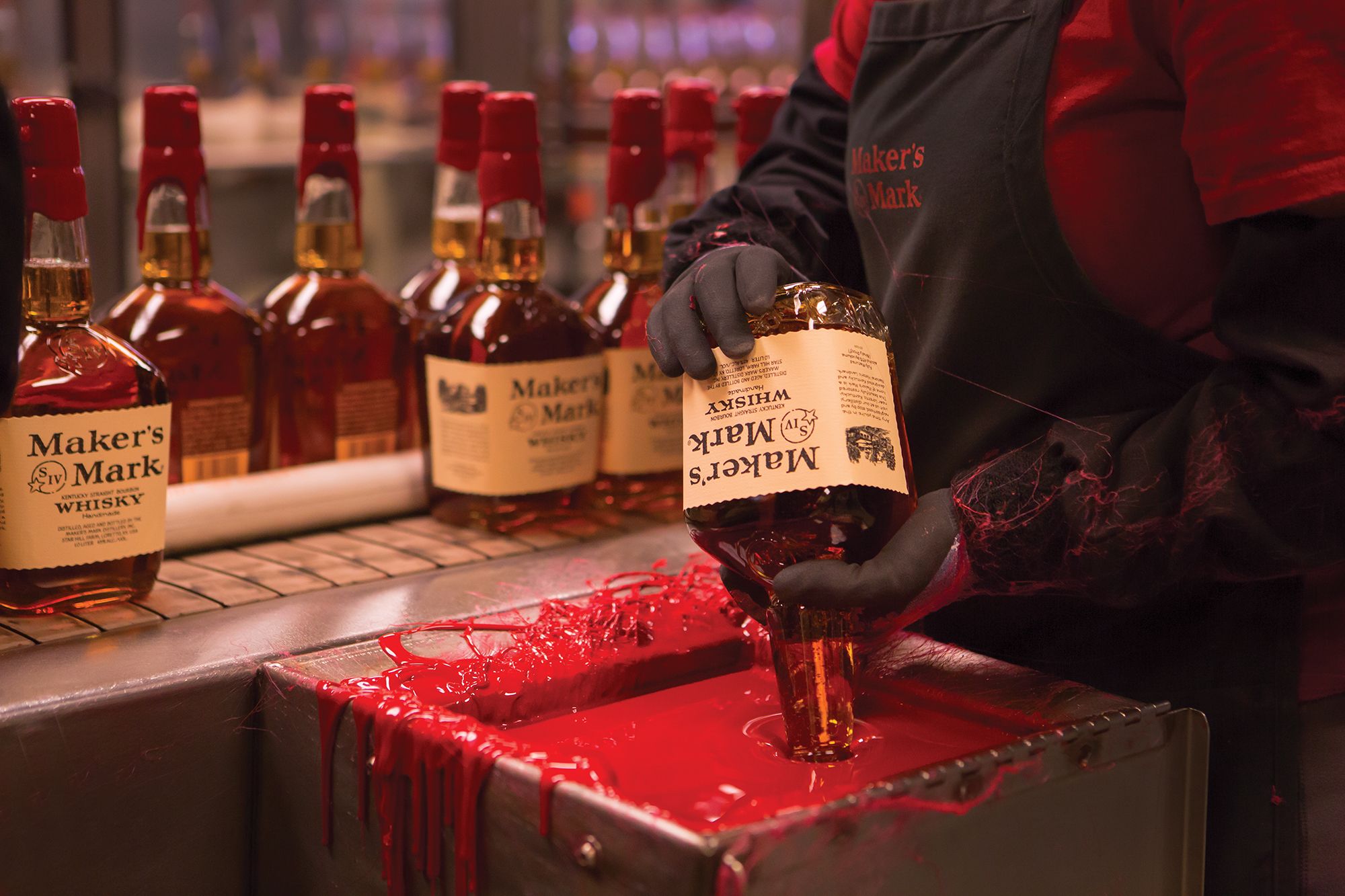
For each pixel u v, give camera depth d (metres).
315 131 1.23
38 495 0.94
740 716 0.89
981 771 0.70
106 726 0.82
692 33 3.43
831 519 0.72
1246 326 0.77
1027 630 1.01
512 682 0.87
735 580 0.85
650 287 1.33
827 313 0.74
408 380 1.33
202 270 1.16
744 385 0.74
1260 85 0.74
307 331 1.24
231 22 3.03
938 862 0.69
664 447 1.35
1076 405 0.92
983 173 0.90
